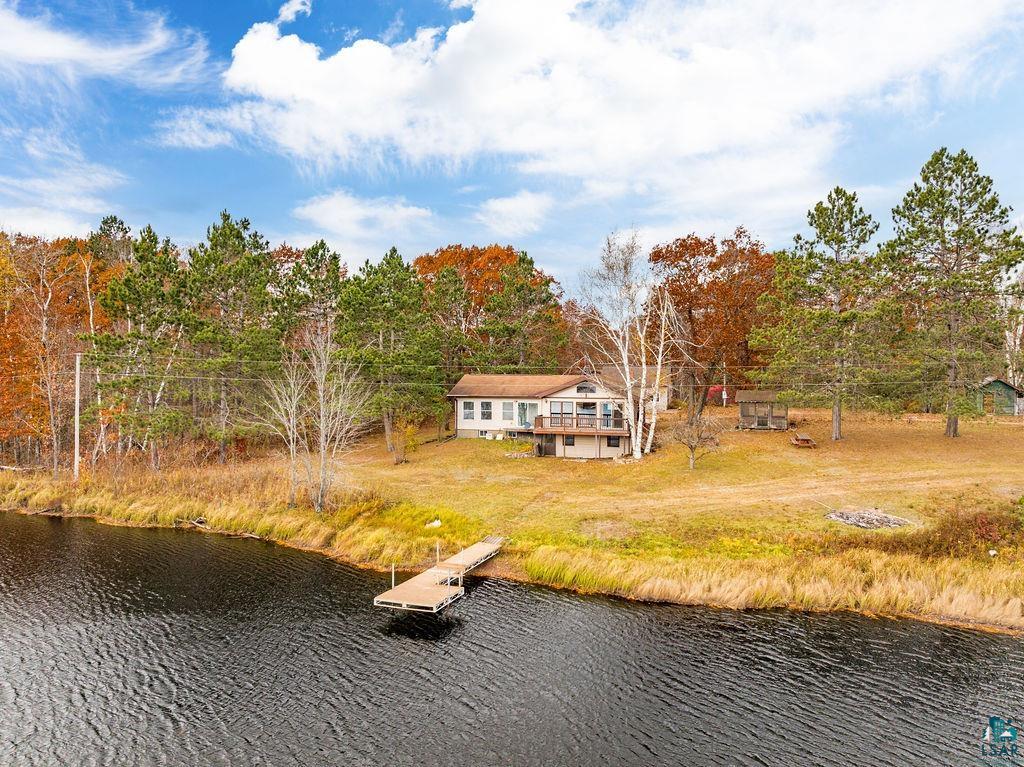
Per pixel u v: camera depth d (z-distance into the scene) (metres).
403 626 22.00
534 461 44.47
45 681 18.53
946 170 38.84
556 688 17.92
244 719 16.59
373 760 14.89
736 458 40.59
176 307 43.19
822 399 41.94
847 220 42.00
